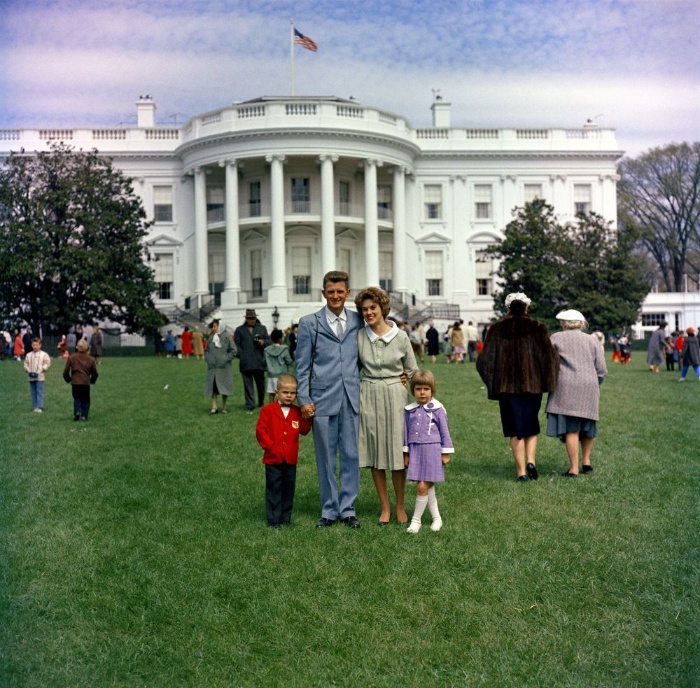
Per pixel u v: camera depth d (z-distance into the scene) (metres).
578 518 7.76
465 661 5.00
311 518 8.02
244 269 51.66
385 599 5.88
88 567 6.63
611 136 55.22
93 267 39.56
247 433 13.58
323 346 7.71
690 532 7.26
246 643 5.29
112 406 17.94
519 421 9.48
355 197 51.38
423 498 7.40
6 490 9.41
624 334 42.19
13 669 5.00
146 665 5.04
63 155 42.19
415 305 50.34
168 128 53.16
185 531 7.60
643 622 5.46
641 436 12.58
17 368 29.56
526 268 41.91
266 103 47.78
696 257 58.38
